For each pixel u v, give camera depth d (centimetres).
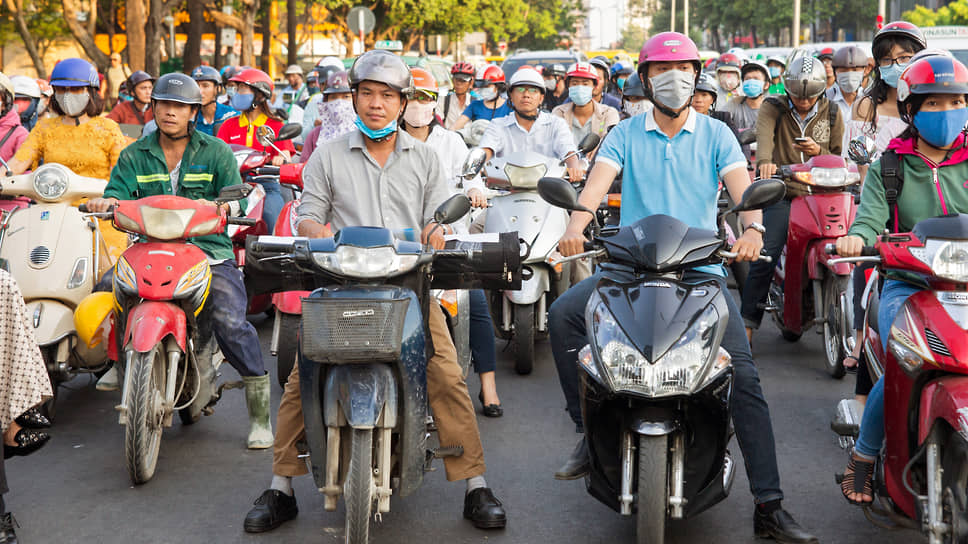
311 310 379
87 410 665
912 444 389
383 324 378
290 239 424
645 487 391
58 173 609
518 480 531
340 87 864
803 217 731
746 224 443
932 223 379
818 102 784
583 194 460
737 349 435
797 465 551
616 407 410
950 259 369
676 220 416
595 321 404
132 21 2584
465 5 4903
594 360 399
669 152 455
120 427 629
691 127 455
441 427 469
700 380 389
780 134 788
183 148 581
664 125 458
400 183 469
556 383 727
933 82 414
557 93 1538
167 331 512
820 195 725
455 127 1220
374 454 409
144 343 502
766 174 726
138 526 473
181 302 524
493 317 769
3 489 437
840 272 701
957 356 360
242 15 3488
